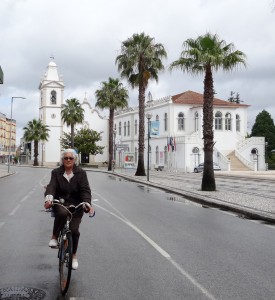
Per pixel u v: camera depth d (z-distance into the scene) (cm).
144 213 1450
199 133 5856
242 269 709
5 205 1652
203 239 979
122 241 943
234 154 6034
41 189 2505
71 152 629
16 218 1293
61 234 623
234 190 2423
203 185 2380
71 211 621
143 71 4119
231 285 618
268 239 987
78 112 7269
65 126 8750
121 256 796
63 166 635
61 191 632
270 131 8644
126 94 5559
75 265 583
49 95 8575
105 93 5500
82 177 631
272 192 2273
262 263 752
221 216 1404
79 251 836
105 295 566
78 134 7875
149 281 633
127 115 8025
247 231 1101
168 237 998
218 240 968
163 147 6469
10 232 1048
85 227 1135
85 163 8594
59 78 8662
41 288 595
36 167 7581
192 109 6306
